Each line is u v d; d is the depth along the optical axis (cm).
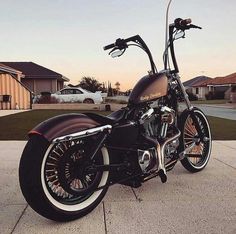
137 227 273
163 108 365
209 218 289
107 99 2356
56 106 1952
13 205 322
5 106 1931
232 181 394
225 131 827
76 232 266
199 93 5484
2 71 1881
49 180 275
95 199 304
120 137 319
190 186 375
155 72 378
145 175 331
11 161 493
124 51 377
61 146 279
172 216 294
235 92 3027
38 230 270
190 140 425
